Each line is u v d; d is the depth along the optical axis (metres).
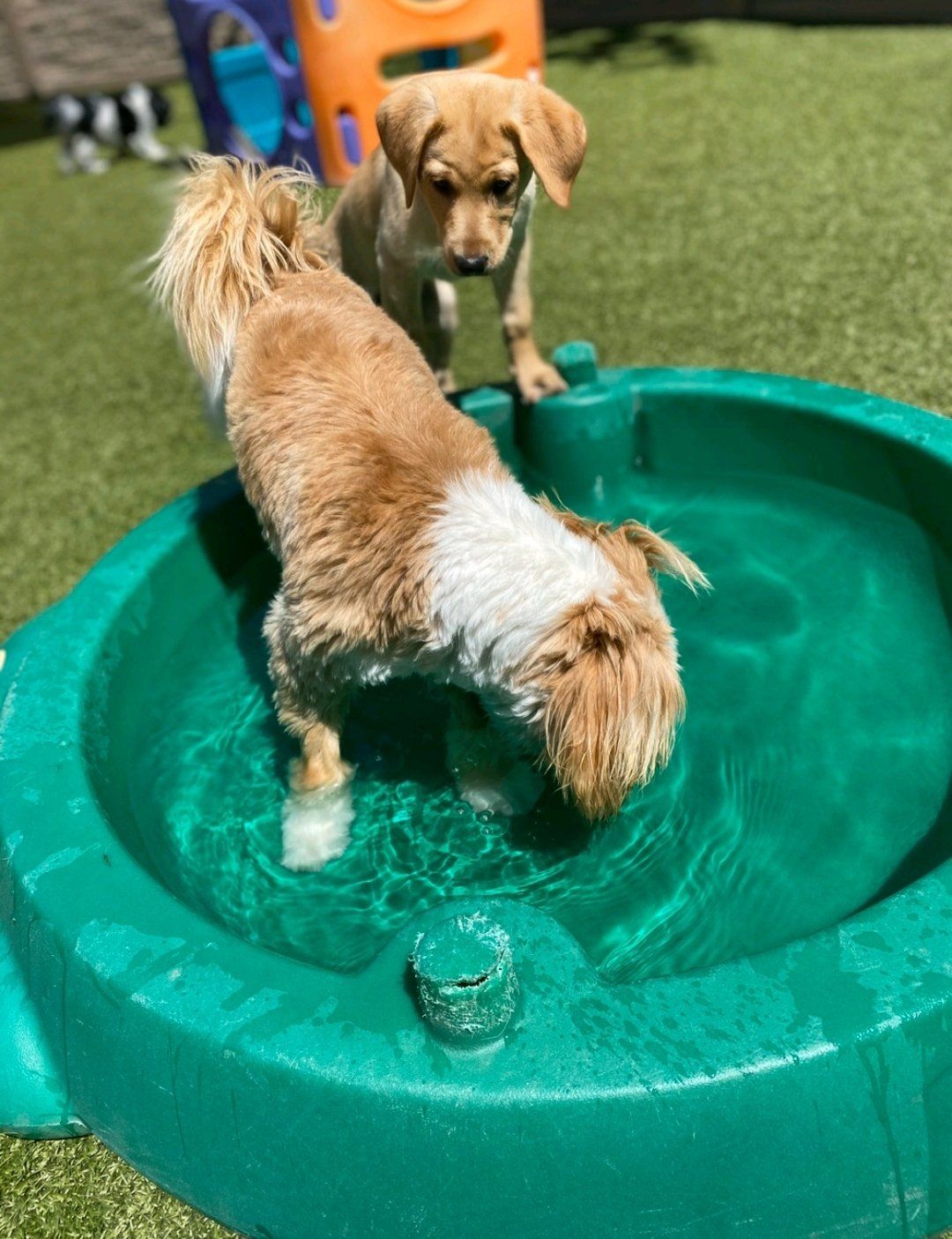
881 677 2.52
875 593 2.75
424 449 2.08
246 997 1.61
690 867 2.17
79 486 4.01
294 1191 1.58
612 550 1.96
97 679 2.42
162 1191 1.79
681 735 2.47
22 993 1.93
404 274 3.03
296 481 2.13
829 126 6.25
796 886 2.09
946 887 1.63
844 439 2.88
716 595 2.86
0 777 2.09
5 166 8.87
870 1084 1.46
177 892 2.18
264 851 2.34
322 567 2.05
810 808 2.24
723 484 3.19
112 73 10.73
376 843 2.32
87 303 5.68
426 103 2.64
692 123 6.69
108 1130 1.78
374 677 2.16
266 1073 1.54
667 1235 1.50
